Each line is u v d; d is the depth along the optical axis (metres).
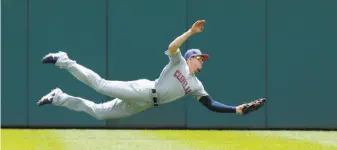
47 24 47.50
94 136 43.19
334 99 47.69
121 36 47.44
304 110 47.81
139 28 47.47
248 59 47.53
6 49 47.53
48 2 47.44
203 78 47.59
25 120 47.84
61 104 30.23
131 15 47.50
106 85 29.28
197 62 29.73
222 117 47.94
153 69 47.44
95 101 47.56
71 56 47.38
